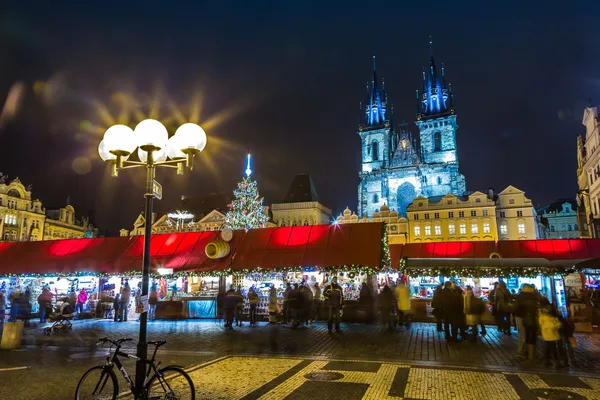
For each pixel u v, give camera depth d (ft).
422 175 319.88
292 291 71.15
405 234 266.77
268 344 51.65
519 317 41.42
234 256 82.53
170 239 89.66
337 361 41.42
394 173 328.49
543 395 29.81
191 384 25.72
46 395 30.66
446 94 353.51
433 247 106.22
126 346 51.49
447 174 318.24
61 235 296.92
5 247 96.27
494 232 249.34
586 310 64.90
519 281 93.71
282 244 82.38
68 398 29.89
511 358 42.86
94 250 90.22
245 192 170.50
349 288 106.52
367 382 33.24
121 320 77.41
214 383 32.86
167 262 83.97
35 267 89.10
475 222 254.88
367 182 341.62
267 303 82.02
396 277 115.65
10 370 38.65
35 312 91.30
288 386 32.01
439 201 270.46
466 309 54.08
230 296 68.33
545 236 330.13
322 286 101.86
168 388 27.12
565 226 338.13
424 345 50.65
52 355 45.85
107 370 26.27
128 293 78.79
